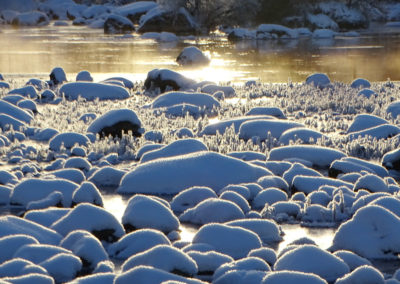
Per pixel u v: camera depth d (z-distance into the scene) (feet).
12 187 109.81
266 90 275.39
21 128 177.58
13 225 79.77
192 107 217.56
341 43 599.98
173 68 403.34
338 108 229.66
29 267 65.62
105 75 352.90
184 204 102.47
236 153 138.72
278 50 534.78
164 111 216.95
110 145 150.92
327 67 408.26
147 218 87.51
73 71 380.37
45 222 87.25
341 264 70.64
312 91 271.69
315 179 111.65
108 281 63.41
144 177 113.70
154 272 62.03
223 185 112.27
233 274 65.36
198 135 171.94
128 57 476.95
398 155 132.36
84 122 196.75
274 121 170.71
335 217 95.35
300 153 137.18
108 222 83.66
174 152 130.52
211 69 398.83
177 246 79.71
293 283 61.21
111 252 78.69
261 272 65.05
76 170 118.62
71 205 100.53
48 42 619.26
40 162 139.85
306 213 96.73
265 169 119.03
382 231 80.74
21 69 393.29
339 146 156.35
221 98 258.78
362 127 175.83
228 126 172.86
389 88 285.43
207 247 75.77
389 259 79.05
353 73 374.63
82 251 73.92
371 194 97.81
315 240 86.07
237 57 476.54
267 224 85.61
